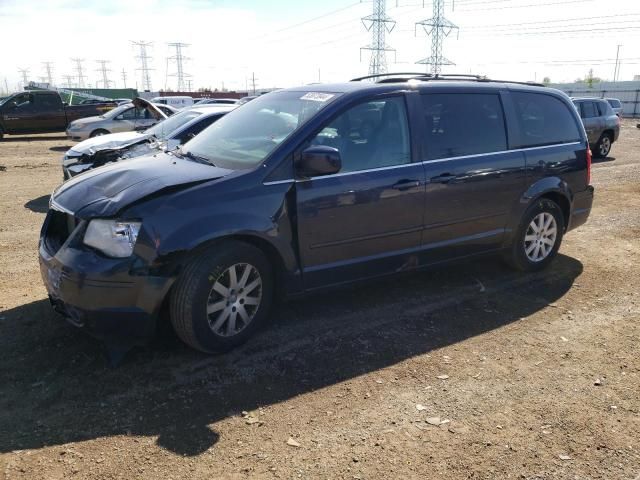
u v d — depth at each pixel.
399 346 4.03
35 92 22.12
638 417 3.23
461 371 3.71
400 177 4.39
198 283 3.56
